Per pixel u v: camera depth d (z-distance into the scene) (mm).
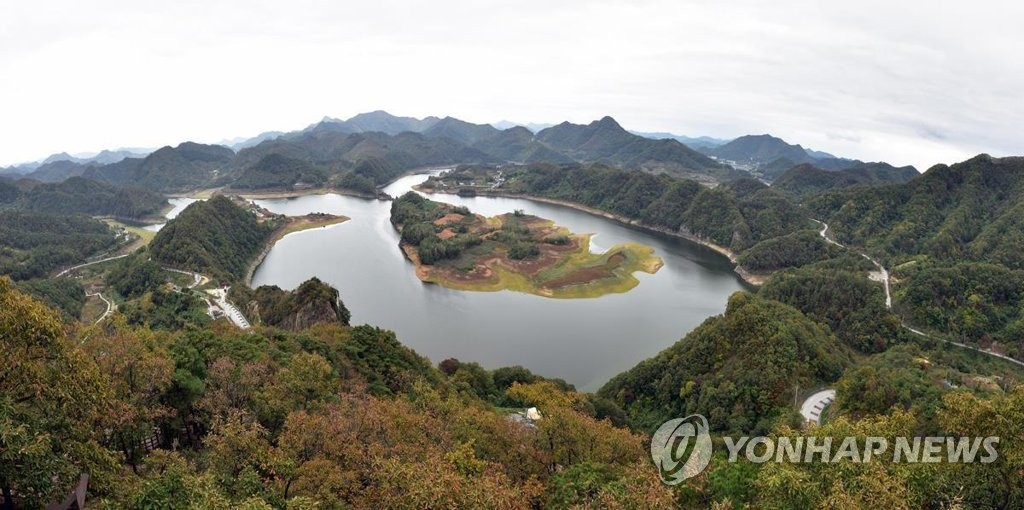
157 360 47094
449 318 152875
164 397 49094
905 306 143250
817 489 31562
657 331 146375
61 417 29406
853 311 142125
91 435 31875
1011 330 128125
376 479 36781
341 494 35719
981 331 131125
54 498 26953
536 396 86062
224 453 36031
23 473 25469
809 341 96500
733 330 100562
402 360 91188
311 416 46531
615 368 124750
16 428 25266
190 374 51875
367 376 80438
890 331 133750
